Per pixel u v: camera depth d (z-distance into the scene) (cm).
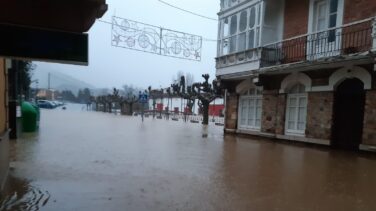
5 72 796
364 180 847
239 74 1967
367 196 699
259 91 1978
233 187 736
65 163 923
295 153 1305
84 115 4009
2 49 425
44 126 2108
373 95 1323
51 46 445
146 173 844
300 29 1700
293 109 1731
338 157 1223
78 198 617
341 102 1503
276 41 1814
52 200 602
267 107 1878
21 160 944
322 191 729
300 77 1661
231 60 2034
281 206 615
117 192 664
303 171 941
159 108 4788
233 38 2042
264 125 1892
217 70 2167
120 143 1401
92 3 398
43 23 432
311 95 1605
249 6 1905
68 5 400
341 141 1492
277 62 1762
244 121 2092
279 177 854
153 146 1355
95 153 1112
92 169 862
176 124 2909
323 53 1493
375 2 1330
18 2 388
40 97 7938
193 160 1062
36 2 392
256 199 653
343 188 761
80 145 1281
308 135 1605
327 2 1560
